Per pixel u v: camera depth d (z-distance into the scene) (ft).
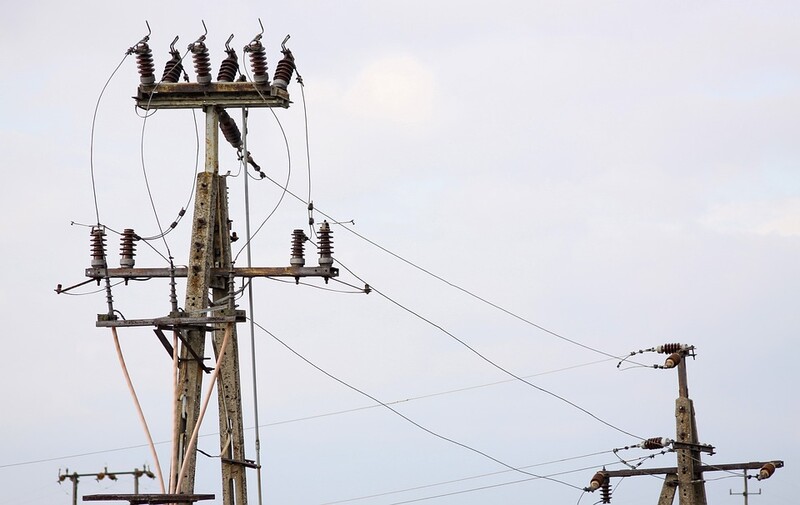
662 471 241.35
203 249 164.25
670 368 242.17
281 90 168.45
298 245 170.19
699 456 242.37
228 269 168.25
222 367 172.14
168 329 159.33
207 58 167.84
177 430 158.20
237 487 172.14
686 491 239.30
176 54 169.07
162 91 167.32
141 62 167.53
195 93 167.73
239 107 168.25
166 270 164.35
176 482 156.46
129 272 163.84
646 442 242.17
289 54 169.89
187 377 160.15
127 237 164.45
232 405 172.14
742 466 237.25
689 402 241.96
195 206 165.48
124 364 159.53
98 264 163.84
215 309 159.33
